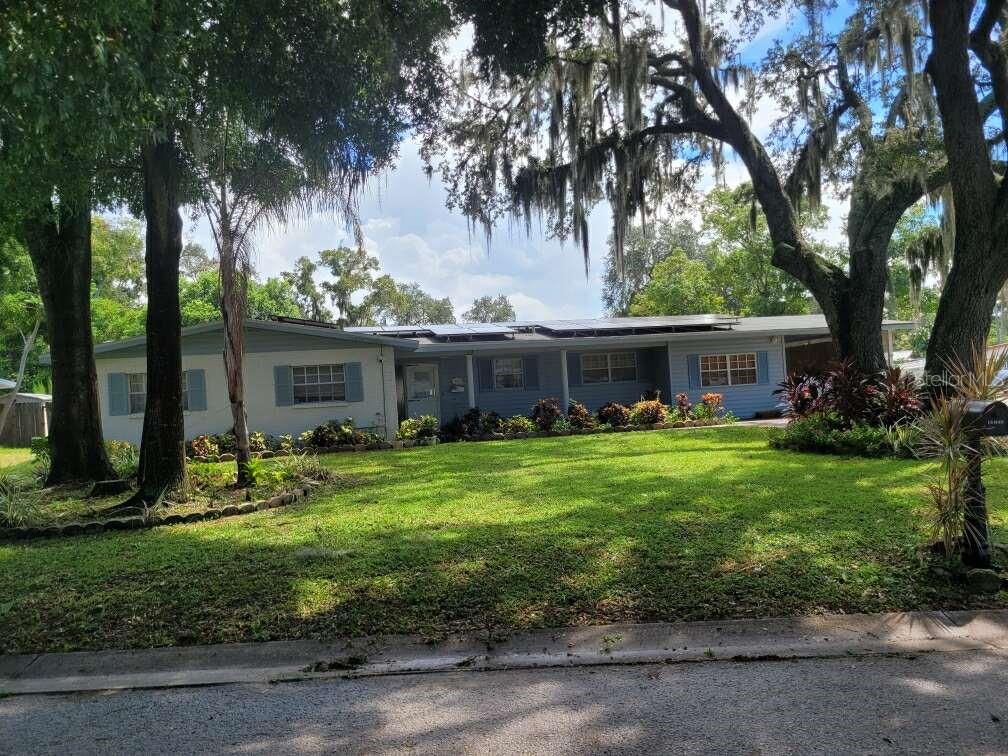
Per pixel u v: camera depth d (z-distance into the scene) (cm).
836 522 577
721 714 298
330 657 378
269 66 766
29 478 1099
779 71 1399
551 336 1867
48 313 1080
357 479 1010
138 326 3181
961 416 457
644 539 546
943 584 430
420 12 834
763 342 1984
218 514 766
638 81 1205
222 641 402
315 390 1647
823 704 304
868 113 1316
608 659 360
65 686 360
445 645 384
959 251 1063
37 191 852
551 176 1419
